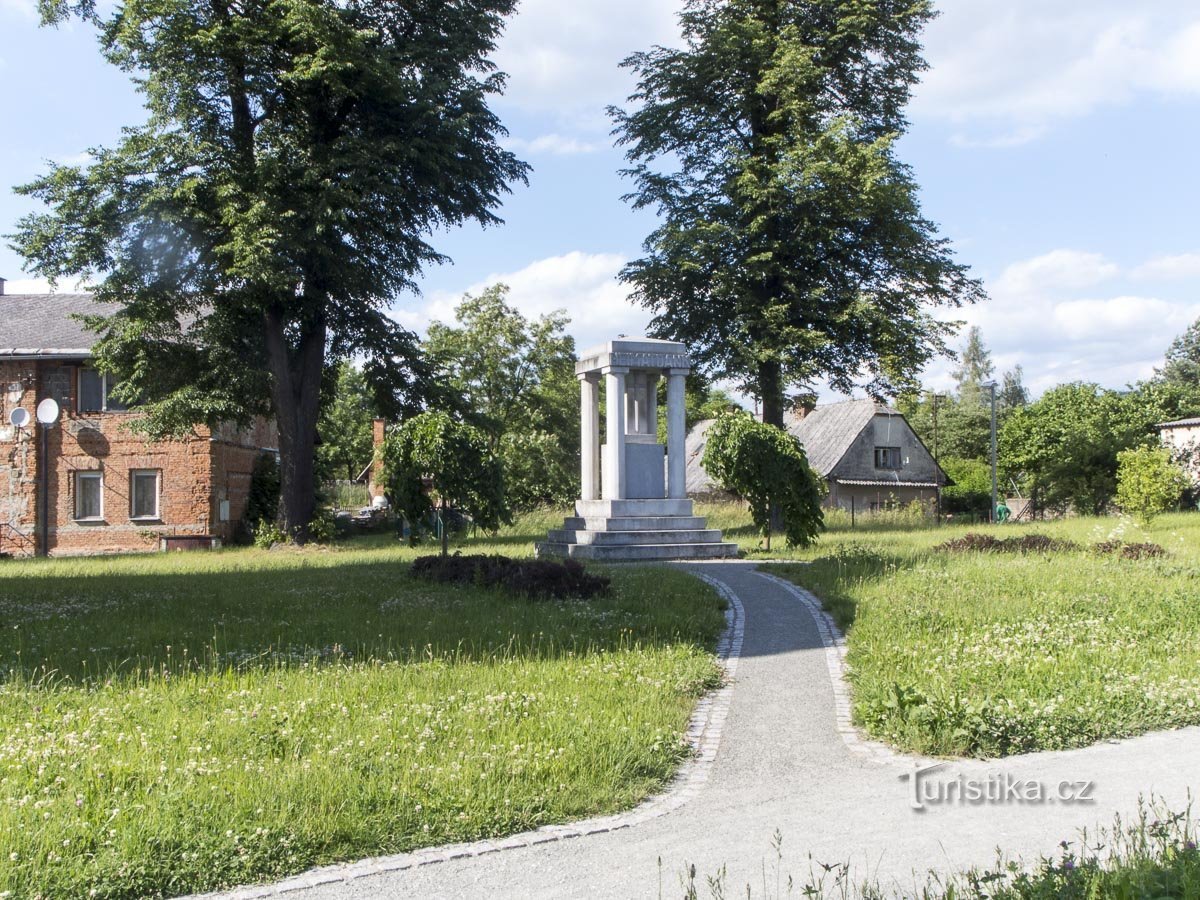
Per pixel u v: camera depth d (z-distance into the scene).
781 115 32.69
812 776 7.06
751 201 32.41
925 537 26.64
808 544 24.34
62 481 34.22
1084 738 7.78
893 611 12.79
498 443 48.47
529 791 6.35
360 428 73.19
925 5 32.72
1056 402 49.38
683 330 34.44
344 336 32.03
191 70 26.22
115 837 5.48
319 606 14.29
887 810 6.23
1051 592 14.02
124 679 9.40
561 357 53.88
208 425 28.39
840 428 58.84
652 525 24.50
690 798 6.59
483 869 5.40
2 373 34.22
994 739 7.58
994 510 48.44
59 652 10.80
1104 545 20.05
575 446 54.66
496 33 30.41
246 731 7.37
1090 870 4.55
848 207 31.59
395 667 9.73
